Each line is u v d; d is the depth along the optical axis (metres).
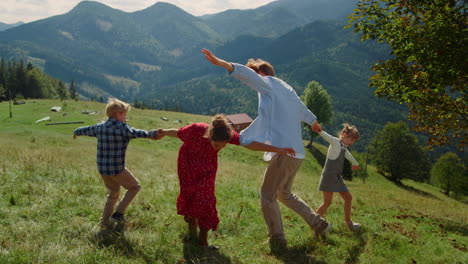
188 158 3.91
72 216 4.43
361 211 7.58
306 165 50.97
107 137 4.02
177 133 3.89
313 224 4.64
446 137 11.27
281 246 4.23
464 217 10.72
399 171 61.97
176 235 4.20
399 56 9.97
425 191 61.97
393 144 61.88
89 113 51.31
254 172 18.89
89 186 6.11
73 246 3.54
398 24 10.11
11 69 116.94
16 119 43.69
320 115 60.75
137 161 18.22
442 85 8.90
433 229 6.75
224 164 24.64
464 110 10.41
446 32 8.83
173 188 6.82
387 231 5.68
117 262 3.27
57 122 43.38
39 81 117.44
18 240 3.51
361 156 64.50
